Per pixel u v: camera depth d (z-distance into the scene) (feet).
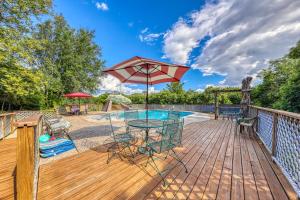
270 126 10.75
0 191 6.11
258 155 9.86
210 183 6.63
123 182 6.70
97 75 53.88
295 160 6.63
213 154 10.00
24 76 26.09
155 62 8.84
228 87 45.91
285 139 7.82
